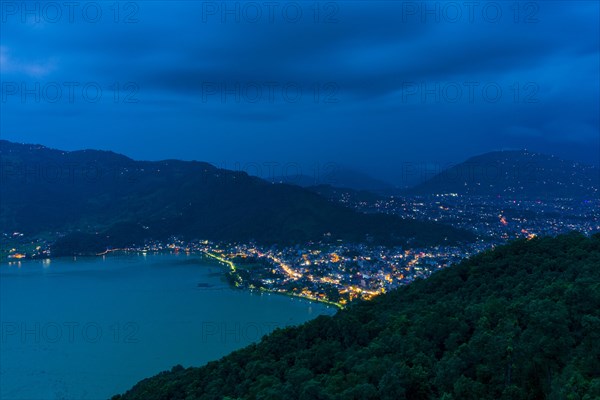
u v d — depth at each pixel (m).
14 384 121.81
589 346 50.12
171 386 81.44
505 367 51.38
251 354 82.69
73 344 152.88
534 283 79.31
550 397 46.44
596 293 56.44
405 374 54.00
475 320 65.38
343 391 54.31
